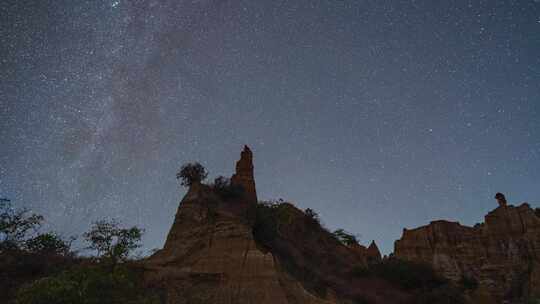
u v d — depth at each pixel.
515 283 57.16
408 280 45.50
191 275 26.98
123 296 14.77
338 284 38.06
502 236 65.44
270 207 50.12
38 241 26.95
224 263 28.34
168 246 32.09
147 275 25.97
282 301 26.05
